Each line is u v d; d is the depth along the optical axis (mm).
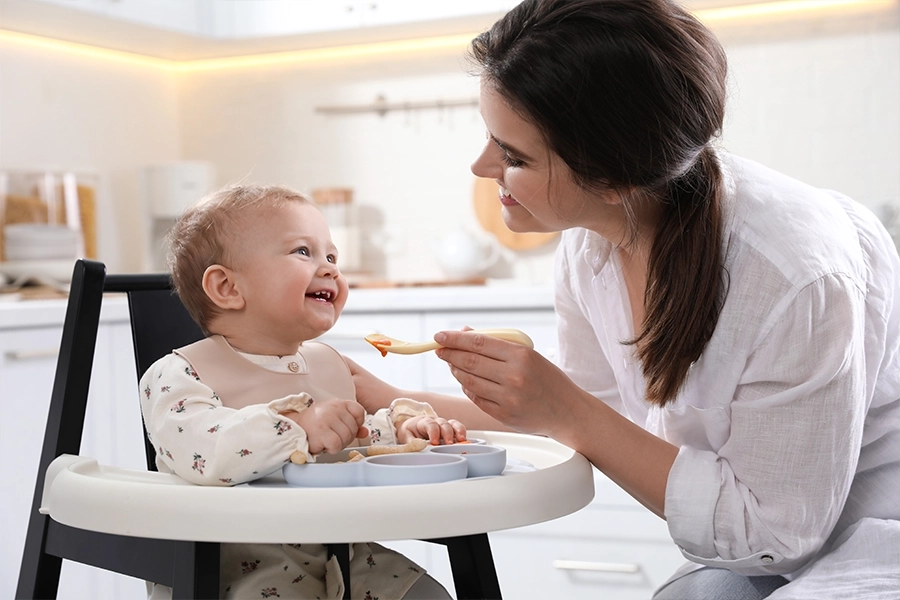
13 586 1998
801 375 1018
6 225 2525
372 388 1239
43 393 2090
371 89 3166
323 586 1023
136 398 2318
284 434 910
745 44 2766
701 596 1179
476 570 1019
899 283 1152
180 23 2861
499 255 3025
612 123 989
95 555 968
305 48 3184
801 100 2723
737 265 1047
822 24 2697
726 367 1062
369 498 799
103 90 3064
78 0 2533
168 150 3326
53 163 2873
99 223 3020
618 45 982
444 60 3078
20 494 2027
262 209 1101
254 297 1080
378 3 2828
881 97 2656
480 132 3053
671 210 1068
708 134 1028
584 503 927
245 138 3303
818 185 2715
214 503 797
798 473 1012
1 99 2717
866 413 1119
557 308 1404
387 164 3150
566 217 1099
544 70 994
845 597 1003
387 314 2445
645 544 2027
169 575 875
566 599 2078
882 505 1114
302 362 1138
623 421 1057
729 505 1025
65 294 2508
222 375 1046
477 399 1031
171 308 1251
